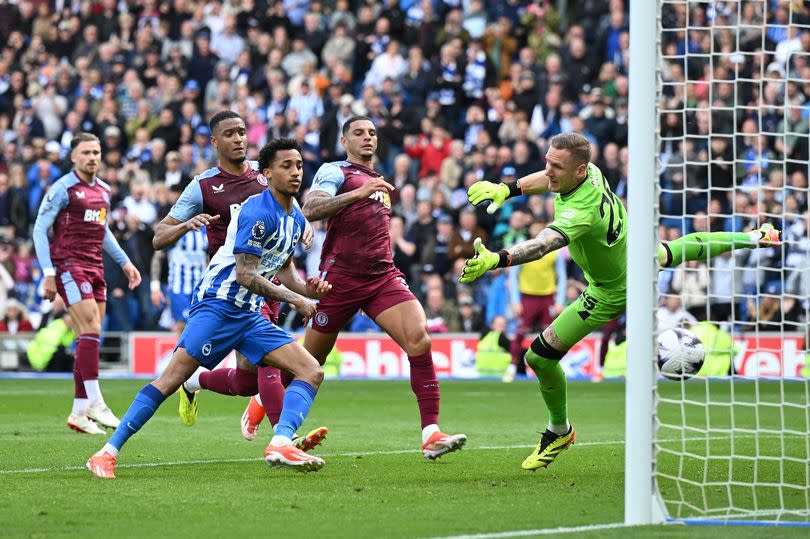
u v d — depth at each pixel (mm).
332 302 12789
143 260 29594
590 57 33406
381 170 32250
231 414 18953
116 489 10312
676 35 32375
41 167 32562
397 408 20250
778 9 31906
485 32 34938
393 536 7984
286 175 10688
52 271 16125
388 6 35281
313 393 10953
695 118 31125
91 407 15852
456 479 11156
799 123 30781
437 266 29344
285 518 8766
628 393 8664
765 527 8367
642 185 8742
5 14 38531
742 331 27750
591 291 11695
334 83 33938
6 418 17969
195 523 8531
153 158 31734
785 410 19688
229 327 11031
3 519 8680
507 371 27531
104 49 35719
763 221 29562
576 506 9414
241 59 34969
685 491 10359
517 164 30344
